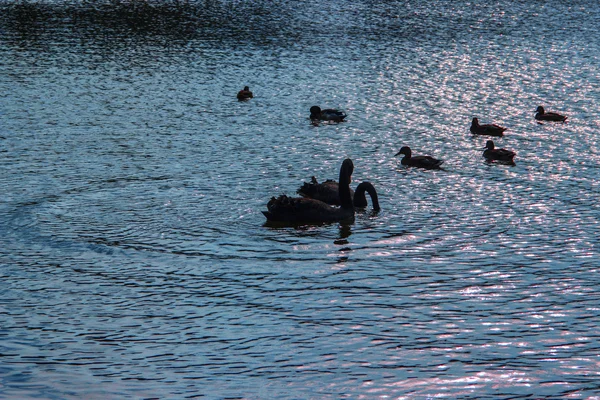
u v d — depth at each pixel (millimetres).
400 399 17391
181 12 91312
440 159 39469
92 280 24344
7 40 73625
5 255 26250
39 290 23562
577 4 97625
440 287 24047
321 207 30078
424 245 27656
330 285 24156
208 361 19234
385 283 24375
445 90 56375
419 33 79375
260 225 29547
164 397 17375
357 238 28312
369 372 18703
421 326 21328
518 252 27016
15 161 38000
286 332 20891
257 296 23281
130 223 29484
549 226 29656
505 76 60844
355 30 80812
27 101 51656
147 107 50938
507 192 34062
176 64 65062
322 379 18328
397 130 45844
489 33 79312
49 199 32219
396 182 35562
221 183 34812
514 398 17469
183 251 26844
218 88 57031
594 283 24391
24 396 17297
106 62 65250
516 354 19656
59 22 83688
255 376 18453
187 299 23047
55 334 20688
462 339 20547
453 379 18359
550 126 47000
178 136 43750
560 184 35312
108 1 99125
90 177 35500
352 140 43438
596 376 18516
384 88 57094
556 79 59719
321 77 60656
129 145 41594
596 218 30625
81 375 18422
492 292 23703
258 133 44719
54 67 62875
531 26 83312
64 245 27188
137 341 20328
